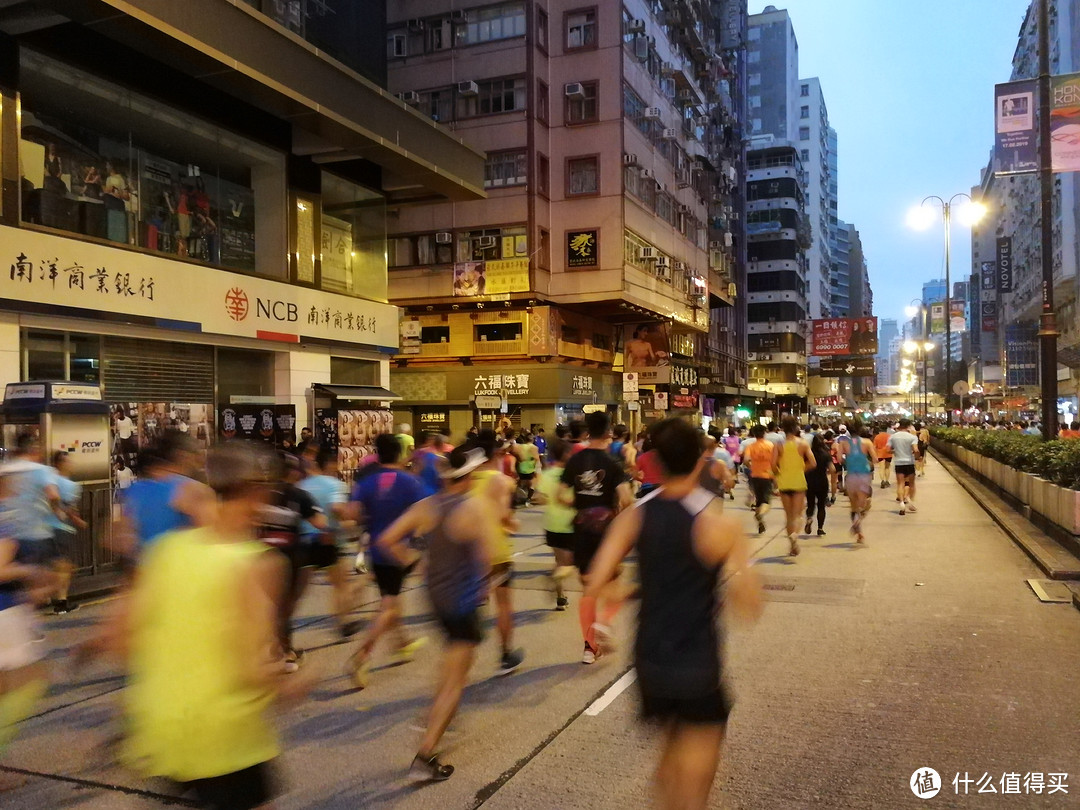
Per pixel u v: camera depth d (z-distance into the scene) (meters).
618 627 7.54
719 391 53.31
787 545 12.23
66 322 12.23
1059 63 53.50
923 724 5.00
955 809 3.90
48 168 12.34
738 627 7.36
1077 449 11.19
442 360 32.62
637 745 4.73
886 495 20.75
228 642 2.56
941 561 10.75
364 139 16.47
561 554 8.23
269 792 2.65
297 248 17.41
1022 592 8.77
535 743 4.79
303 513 6.21
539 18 31.83
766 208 80.25
